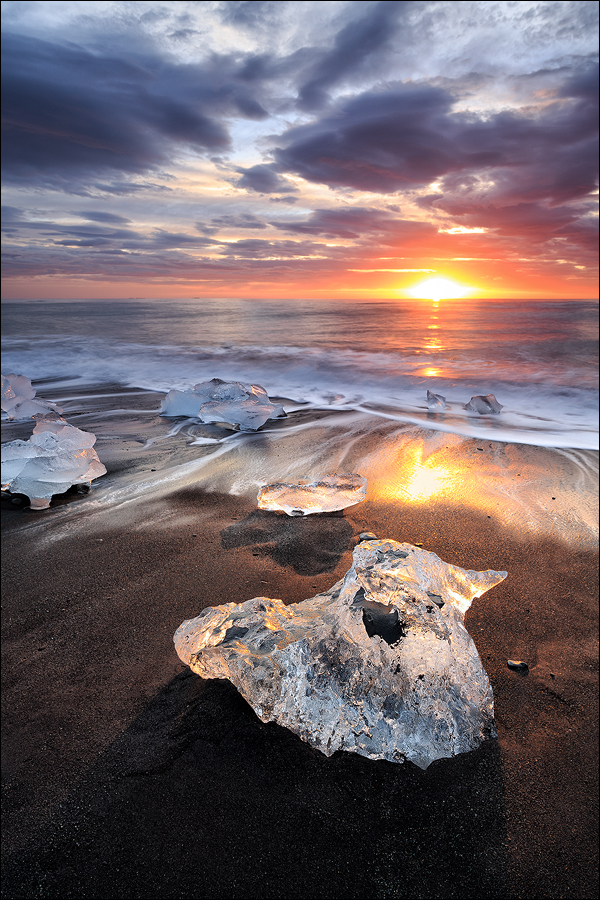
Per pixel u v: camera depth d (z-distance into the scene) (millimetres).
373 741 1554
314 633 1687
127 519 3188
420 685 1597
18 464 3582
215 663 1733
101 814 1408
